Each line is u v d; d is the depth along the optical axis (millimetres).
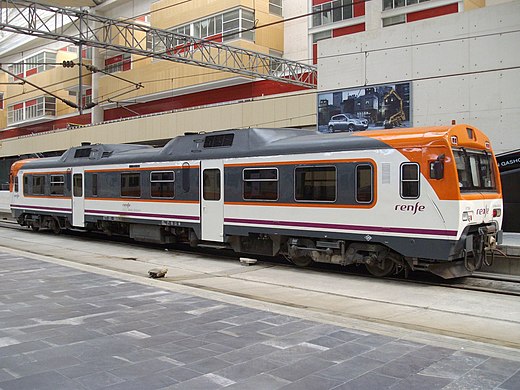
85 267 11281
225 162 13477
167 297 8398
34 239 18828
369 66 17438
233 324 6797
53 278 9984
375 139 10797
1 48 50719
